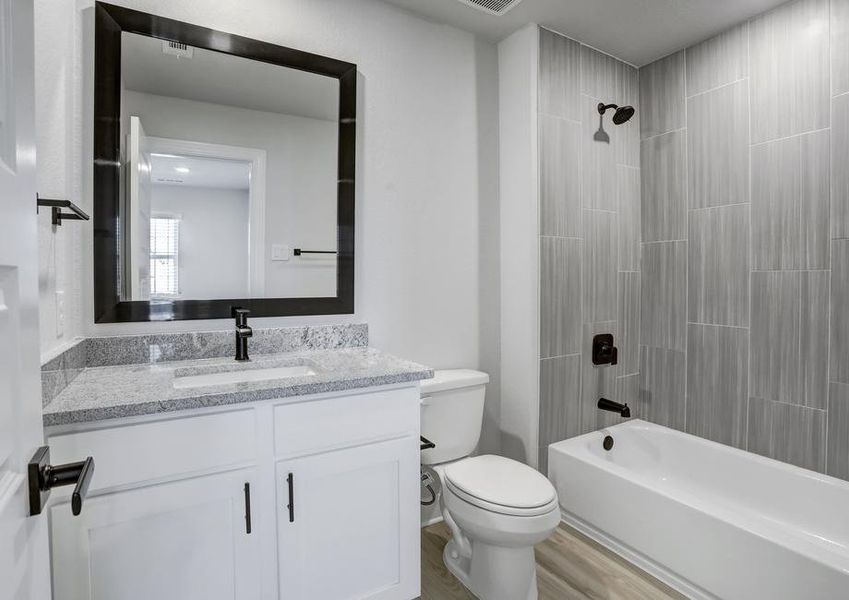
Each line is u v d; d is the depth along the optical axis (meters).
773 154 2.06
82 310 1.48
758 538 1.51
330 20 1.90
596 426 2.50
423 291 2.18
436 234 2.21
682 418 2.46
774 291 2.07
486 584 1.65
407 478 1.50
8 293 0.55
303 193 1.85
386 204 2.06
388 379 1.43
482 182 2.35
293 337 1.82
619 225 2.56
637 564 1.89
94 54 1.48
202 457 1.17
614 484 1.97
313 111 1.86
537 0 2.02
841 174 1.85
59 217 1.23
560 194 2.31
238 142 1.73
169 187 1.62
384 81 2.04
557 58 2.29
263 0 1.76
